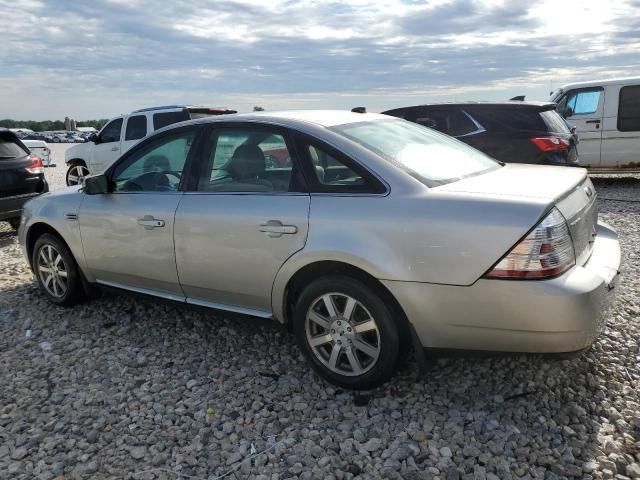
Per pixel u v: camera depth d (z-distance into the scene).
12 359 3.95
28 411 3.26
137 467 2.74
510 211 2.75
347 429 2.96
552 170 3.64
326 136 3.36
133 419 3.14
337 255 3.09
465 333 2.89
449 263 2.82
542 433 2.86
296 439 2.91
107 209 4.23
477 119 8.96
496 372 3.46
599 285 2.79
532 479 2.53
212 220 3.59
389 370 3.12
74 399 3.38
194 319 4.52
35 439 2.98
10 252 7.27
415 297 2.92
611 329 3.93
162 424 3.08
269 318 3.57
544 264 2.69
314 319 3.33
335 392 3.32
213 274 3.67
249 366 3.71
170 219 3.82
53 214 4.65
